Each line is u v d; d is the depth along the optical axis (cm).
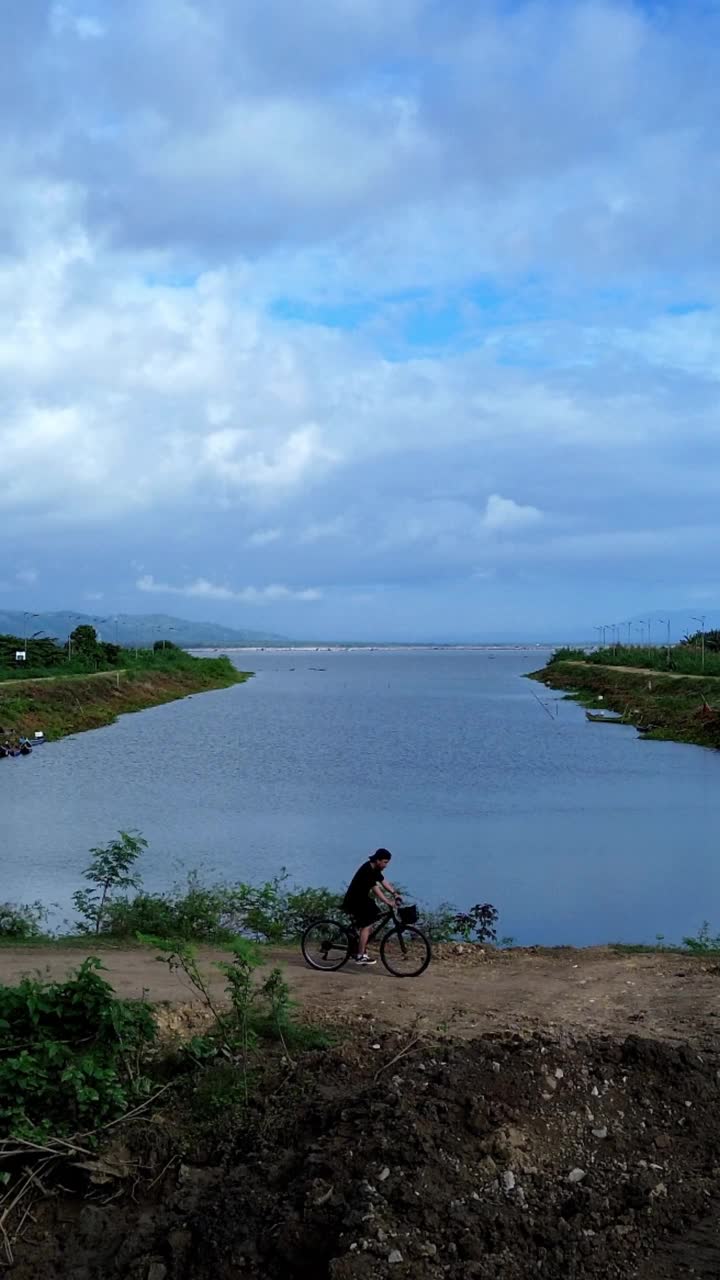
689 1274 701
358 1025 1121
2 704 6309
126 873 2455
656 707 7250
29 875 2447
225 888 2050
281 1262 731
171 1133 912
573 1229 738
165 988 1265
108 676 8894
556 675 12744
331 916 1825
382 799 3728
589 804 3619
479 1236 725
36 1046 946
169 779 4278
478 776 4366
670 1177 810
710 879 2442
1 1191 873
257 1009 1153
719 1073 935
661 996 1251
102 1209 837
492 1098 858
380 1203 736
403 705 9112
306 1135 870
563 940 1936
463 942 1623
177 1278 750
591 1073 909
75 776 4381
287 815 3369
